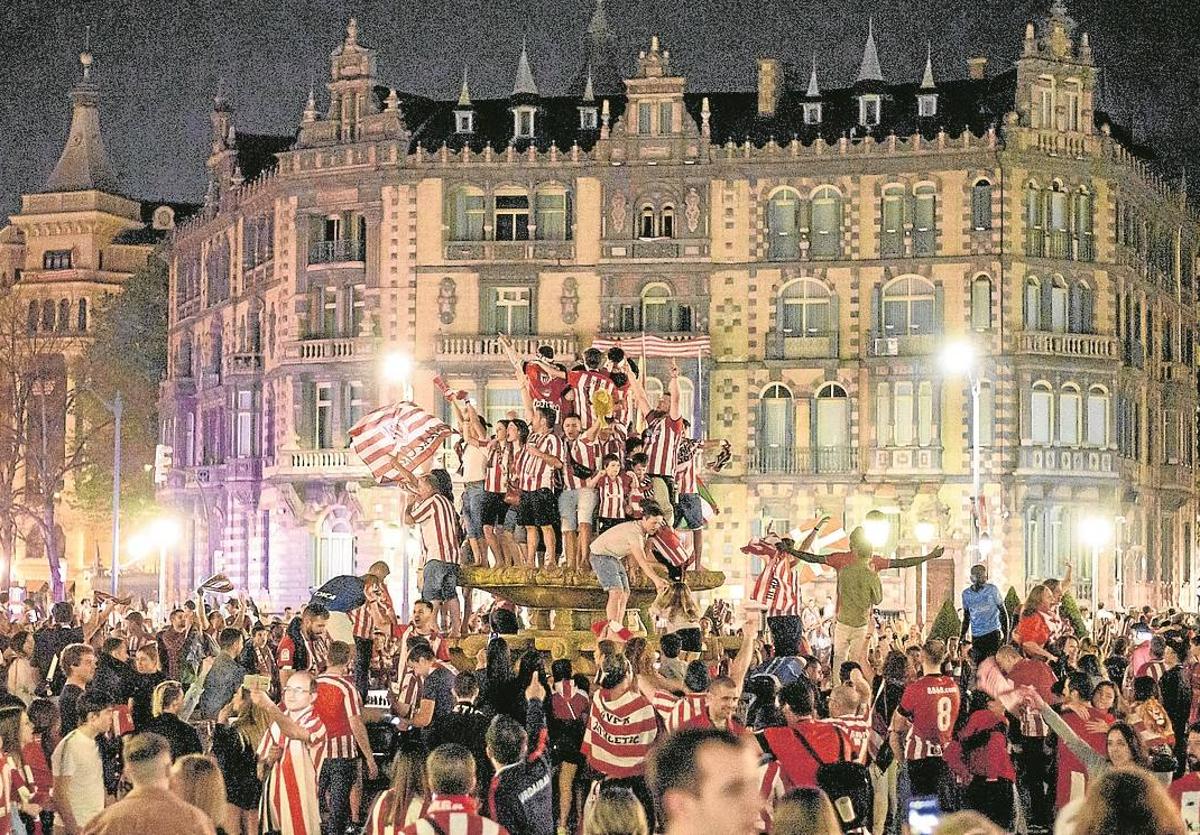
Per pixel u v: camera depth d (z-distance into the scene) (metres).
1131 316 102.81
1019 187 96.19
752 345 98.31
